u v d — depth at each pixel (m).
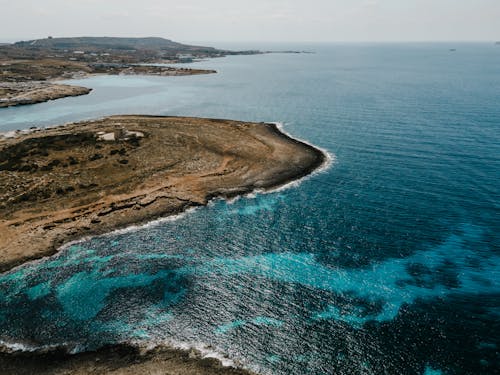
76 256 50.06
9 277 45.88
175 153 81.81
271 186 70.69
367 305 41.50
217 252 51.38
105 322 39.25
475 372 33.50
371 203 63.69
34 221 56.59
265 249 51.94
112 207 60.84
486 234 53.56
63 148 83.12
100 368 33.97
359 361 34.91
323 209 62.28
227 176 73.19
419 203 62.91
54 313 40.38
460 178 71.31
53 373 33.56
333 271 47.12
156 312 40.69
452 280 44.97
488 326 38.25
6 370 33.94
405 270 46.88
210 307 41.47
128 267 48.00
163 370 33.75
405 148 88.75
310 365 34.59
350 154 86.38
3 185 66.12
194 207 63.03
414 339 37.00
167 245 52.84
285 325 39.06
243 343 36.97
